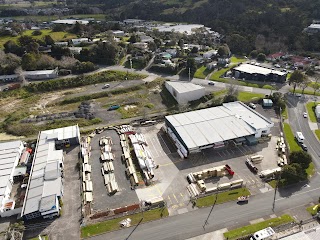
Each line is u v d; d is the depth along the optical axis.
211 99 109.75
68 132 83.88
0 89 117.19
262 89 117.62
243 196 62.84
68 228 56.50
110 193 64.69
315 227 52.56
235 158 75.62
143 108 104.62
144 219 58.16
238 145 80.50
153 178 69.19
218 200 62.28
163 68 132.38
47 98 112.12
